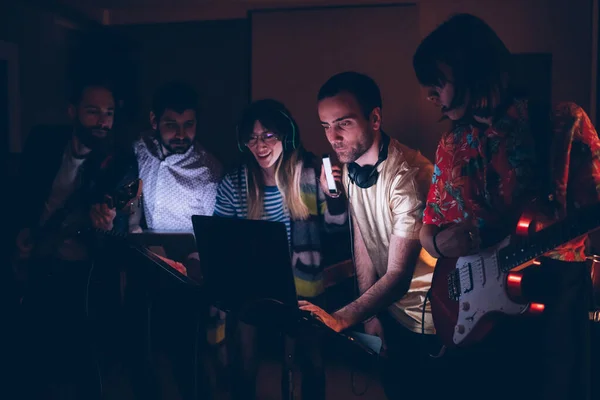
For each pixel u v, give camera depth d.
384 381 2.53
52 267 2.82
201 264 1.85
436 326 1.96
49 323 2.83
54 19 3.59
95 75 3.11
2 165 3.24
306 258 2.71
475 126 1.76
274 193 2.78
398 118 3.46
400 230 2.46
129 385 3.12
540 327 1.55
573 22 3.53
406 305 2.53
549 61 3.57
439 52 1.72
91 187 2.90
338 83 2.60
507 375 1.68
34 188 2.97
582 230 1.34
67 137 3.00
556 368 1.52
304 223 2.72
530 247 1.49
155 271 2.33
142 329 2.53
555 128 1.58
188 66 3.78
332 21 3.53
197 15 3.81
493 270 1.66
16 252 2.97
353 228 2.68
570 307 1.51
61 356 2.86
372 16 3.49
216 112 3.73
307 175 2.73
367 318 2.33
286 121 2.75
